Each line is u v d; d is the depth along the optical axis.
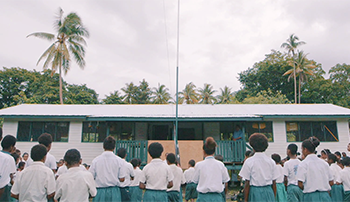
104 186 4.13
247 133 13.36
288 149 5.40
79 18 25.47
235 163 11.91
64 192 3.27
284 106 15.10
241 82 39.44
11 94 31.64
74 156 3.42
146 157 11.49
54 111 13.41
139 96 40.69
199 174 3.78
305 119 13.16
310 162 3.98
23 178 3.37
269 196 3.43
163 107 15.07
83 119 13.17
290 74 34.50
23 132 12.98
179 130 14.66
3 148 4.04
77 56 25.84
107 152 4.32
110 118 12.03
